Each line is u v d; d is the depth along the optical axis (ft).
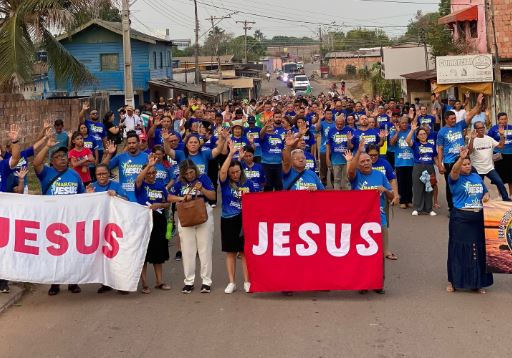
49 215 27.63
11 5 70.64
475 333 22.63
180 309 26.22
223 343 22.16
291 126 47.57
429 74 116.88
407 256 34.27
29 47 70.33
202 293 28.53
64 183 29.17
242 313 25.46
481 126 42.57
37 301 27.91
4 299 27.27
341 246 27.32
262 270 27.43
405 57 151.84
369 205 27.22
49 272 27.43
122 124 69.00
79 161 40.16
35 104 77.30
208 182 28.73
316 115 60.18
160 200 29.63
